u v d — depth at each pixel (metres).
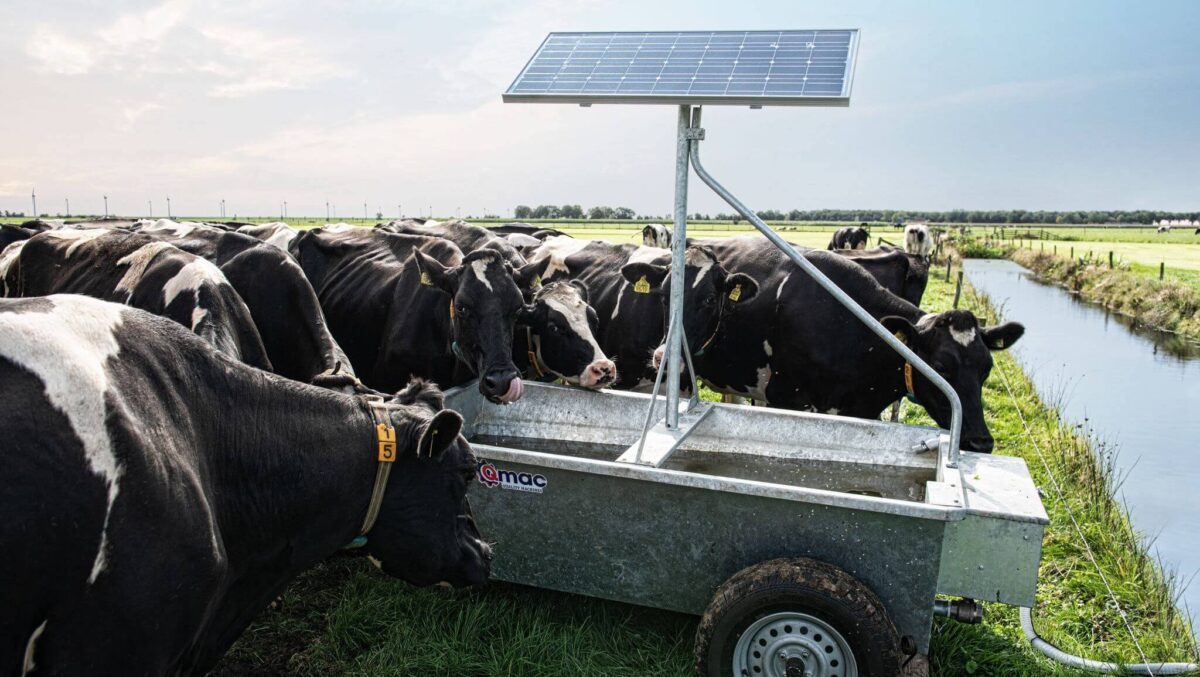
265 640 4.42
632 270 6.73
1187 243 59.03
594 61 4.83
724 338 7.14
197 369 2.94
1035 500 3.87
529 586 4.77
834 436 5.04
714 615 3.72
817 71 4.34
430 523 3.35
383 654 4.24
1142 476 8.39
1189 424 10.35
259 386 3.10
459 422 3.10
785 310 6.73
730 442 5.24
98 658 2.44
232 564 3.03
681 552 4.00
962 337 5.87
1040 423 9.16
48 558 2.29
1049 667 4.41
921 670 4.01
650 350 6.98
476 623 4.44
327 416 3.21
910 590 3.71
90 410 2.41
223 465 2.93
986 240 60.78
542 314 6.47
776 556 3.85
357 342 6.84
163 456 2.57
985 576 3.79
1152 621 4.95
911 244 15.79
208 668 3.22
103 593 2.40
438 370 6.28
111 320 2.75
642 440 4.28
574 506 4.12
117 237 5.82
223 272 5.80
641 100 4.31
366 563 5.20
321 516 3.16
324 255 7.61
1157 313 20.05
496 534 4.30
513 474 4.18
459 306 5.73
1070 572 5.51
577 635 4.33
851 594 3.54
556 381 7.30
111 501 2.40
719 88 4.28
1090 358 15.12
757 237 7.95
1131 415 10.82
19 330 2.39
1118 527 6.21
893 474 4.88
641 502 4.00
